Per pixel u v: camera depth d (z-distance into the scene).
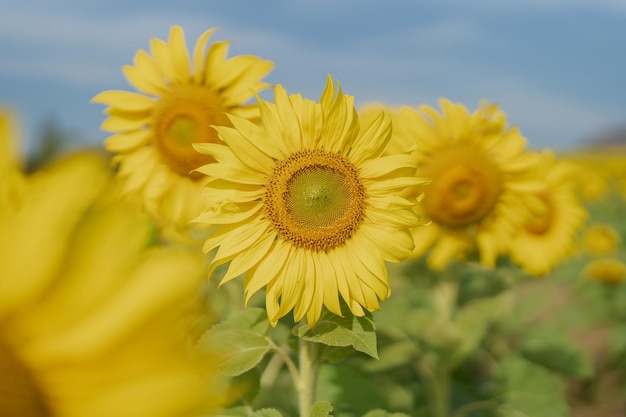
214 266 0.72
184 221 0.94
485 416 1.09
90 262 0.34
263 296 0.99
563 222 1.25
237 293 0.90
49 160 0.38
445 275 1.16
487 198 1.08
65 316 0.33
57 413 0.33
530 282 2.15
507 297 1.20
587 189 3.62
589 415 1.68
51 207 0.35
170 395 0.33
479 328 1.09
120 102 0.99
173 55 0.99
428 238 1.09
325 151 0.75
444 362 1.08
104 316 0.33
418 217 0.74
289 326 0.75
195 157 0.97
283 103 0.75
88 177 0.36
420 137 1.08
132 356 0.33
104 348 0.33
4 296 0.33
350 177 0.74
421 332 1.09
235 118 0.73
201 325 0.64
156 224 0.89
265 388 0.94
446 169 1.07
